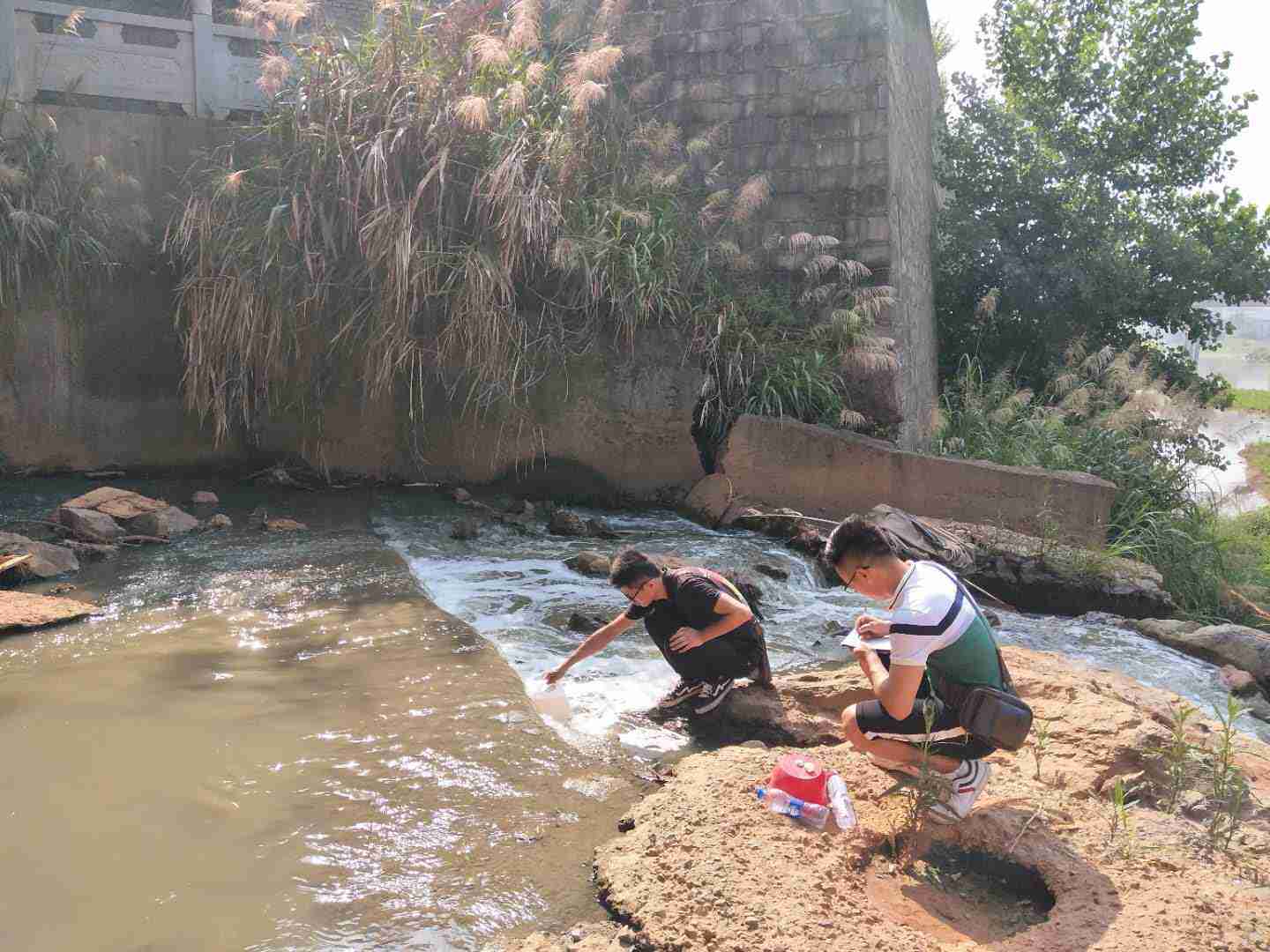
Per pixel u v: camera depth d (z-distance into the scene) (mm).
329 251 8977
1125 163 14633
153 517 7777
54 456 9039
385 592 6535
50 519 7715
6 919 3074
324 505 8891
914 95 12656
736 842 3508
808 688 5137
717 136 10969
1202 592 9031
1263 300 14125
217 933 3045
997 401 11836
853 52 10492
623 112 10406
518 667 5488
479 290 8625
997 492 8938
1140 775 4207
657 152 10289
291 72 9258
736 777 3994
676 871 3350
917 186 12930
